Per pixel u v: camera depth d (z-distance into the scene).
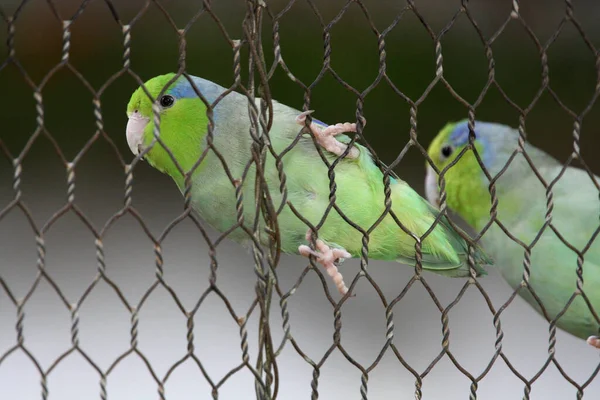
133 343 3.64
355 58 16.47
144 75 16.44
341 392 10.20
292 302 12.00
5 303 12.07
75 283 12.70
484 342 11.20
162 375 10.35
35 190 15.76
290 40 16.33
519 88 17.16
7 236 14.24
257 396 4.16
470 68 17.14
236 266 13.41
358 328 11.39
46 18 15.79
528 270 4.41
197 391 10.10
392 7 17.34
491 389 10.20
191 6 16.80
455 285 12.77
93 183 16.11
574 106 17.14
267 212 4.01
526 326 11.73
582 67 17.58
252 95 3.87
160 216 15.23
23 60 16.25
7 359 10.55
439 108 16.67
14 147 16.27
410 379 10.46
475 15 17.44
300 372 10.55
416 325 11.55
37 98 3.31
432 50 17.06
